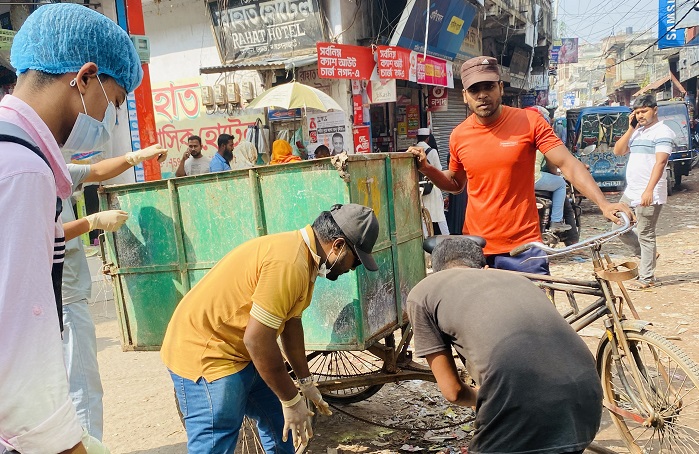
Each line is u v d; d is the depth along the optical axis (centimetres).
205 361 231
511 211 348
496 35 1538
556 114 4909
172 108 1087
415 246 343
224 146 784
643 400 279
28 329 100
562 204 750
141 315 328
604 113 1338
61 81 122
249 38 983
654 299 574
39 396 100
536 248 343
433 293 208
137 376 467
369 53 894
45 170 107
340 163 260
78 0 691
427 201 794
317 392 261
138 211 317
